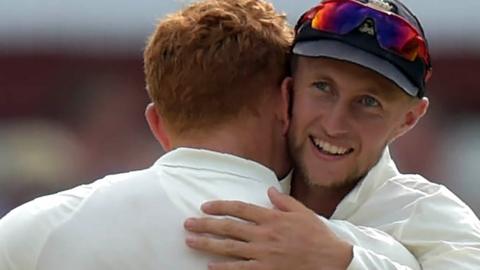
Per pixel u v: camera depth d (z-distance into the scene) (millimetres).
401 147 37656
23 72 41188
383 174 11523
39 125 41000
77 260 10352
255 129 10742
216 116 10625
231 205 10297
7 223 10633
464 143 38969
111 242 10344
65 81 41125
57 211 10547
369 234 10773
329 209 11477
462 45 40031
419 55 10859
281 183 11133
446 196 11375
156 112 10859
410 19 11016
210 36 10578
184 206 10398
